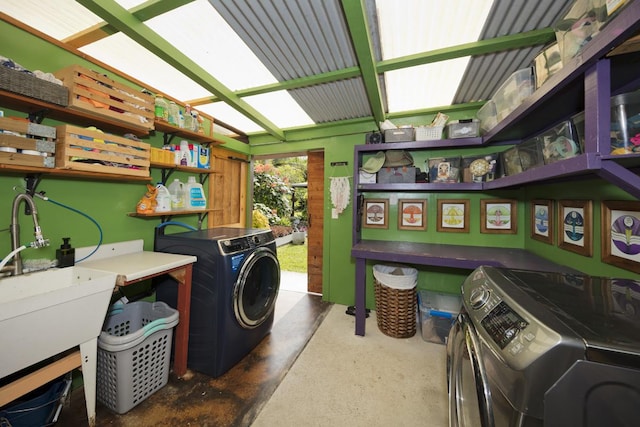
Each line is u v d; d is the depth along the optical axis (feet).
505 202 7.82
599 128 2.80
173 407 4.77
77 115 4.57
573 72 3.12
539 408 1.76
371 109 7.94
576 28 3.12
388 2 3.97
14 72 3.53
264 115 8.73
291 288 11.64
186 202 7.17
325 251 10.03
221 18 4.29
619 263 3.95
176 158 6.71
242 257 6.00
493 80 6.37
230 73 6.02
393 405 4.87
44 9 4.16
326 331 7.67
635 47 2.52
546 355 1.75
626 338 1.73
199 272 5.71
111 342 4.34
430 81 6.44
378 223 9.18
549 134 4.10
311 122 9.59
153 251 6.59
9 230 4.25
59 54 4.75
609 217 4.19
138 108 5.24
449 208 8.39
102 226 5.65
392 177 7.96
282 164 30.71
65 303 3.67
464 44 4.91
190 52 5.21
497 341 2.20
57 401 4.28
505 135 6.76
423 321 7.20
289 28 4.53
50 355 3.65
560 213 5.63
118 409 4.54
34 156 3.88
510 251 7.12
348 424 4.45
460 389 3.31
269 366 5.99
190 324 5.83
